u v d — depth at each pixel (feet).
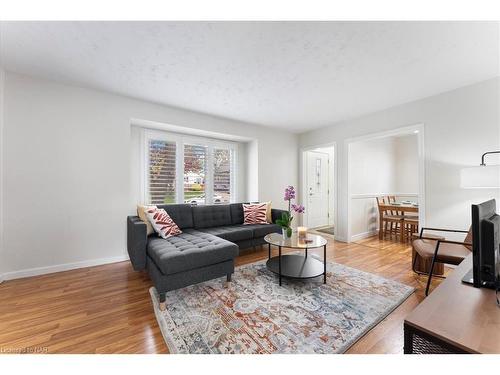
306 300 6.55
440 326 2.43
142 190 11.77
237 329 5.21
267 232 11.86
